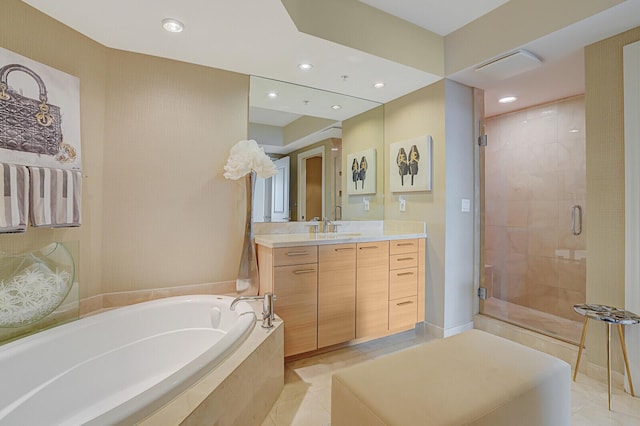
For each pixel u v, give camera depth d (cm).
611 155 196
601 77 201
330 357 236
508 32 219
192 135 235
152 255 223
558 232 309
